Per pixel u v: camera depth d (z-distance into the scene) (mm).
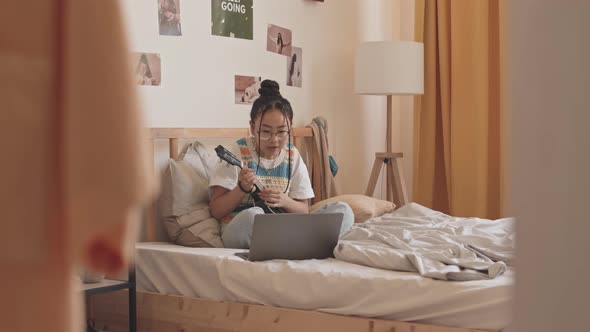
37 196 407
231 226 2764
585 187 448
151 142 3010
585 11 444
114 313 2703
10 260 403
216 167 2977
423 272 2102
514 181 484
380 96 4793
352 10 4477
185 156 3125
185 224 2891
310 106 4117
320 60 4199
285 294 2242
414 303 2037
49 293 415
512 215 489
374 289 2104
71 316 424
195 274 2482
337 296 2160
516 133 480
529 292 478
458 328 1985
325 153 4000
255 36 3688
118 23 412
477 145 4305
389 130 4301
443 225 2902
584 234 450
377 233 2592
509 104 487
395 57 4051
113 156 404
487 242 2504
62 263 412
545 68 460
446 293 2008
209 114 3418
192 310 2447
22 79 402
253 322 2301
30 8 405
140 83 3090
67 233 406
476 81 4297
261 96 3072
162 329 2533
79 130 403
